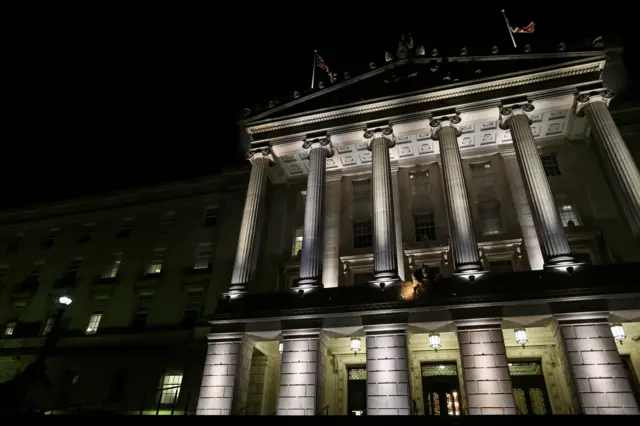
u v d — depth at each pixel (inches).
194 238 1647.4
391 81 1321.4
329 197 1432.1
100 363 1453.0
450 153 1149.7
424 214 1317.7
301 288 1082.7
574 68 1154.7
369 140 1272.1
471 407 853.8
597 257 1106.1
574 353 852.0
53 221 1941.4
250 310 1089.4
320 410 958.4
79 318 1598.2
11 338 1643.7
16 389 1353.3
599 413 790.5
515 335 978.1
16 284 1812.3
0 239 1985.7
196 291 1517.0
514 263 1159.0
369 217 1366.9
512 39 1334.9
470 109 1204.5
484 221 1262.3
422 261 1221.1
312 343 1006.4
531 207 1033.5
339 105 1305.4
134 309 1551.4
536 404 1010.7
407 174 1398.9
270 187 1545.3
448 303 953.5
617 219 1135.0
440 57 1299.2
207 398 1016.9
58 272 1770.4
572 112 1199.6
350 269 1279.5
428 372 1104.8
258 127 1389.0
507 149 1334.9
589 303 883.4
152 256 1670.8
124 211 1844.2
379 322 979.9
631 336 979.9
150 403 1323.8
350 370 1179.3
